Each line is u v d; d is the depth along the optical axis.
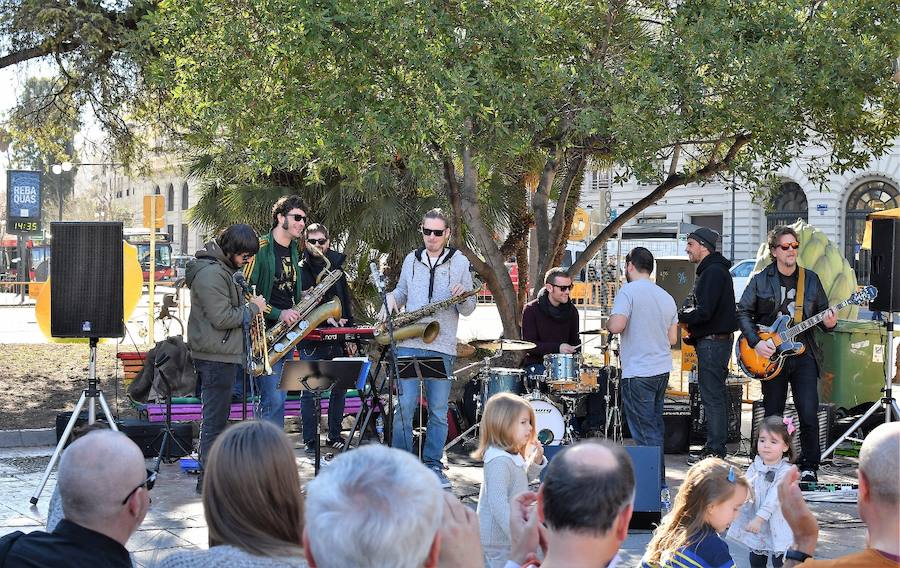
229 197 12.52
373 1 8.84
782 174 35.75
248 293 6.82
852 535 6.51
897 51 9.56
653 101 9.09
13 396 11.16
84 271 6.89
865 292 7.88
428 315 7.54
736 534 5.55
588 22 10.04
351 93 9.01
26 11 11.33
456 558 2.22
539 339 9.16
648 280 7.77
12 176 23.56
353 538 1.81
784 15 9.45
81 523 2.84
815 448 7.97
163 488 7.39
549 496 2.33
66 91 12.80
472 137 9.28
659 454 6.55
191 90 9.77
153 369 8.81
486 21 9.21
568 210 12.80
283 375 6.92
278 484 2.48
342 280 8.72
